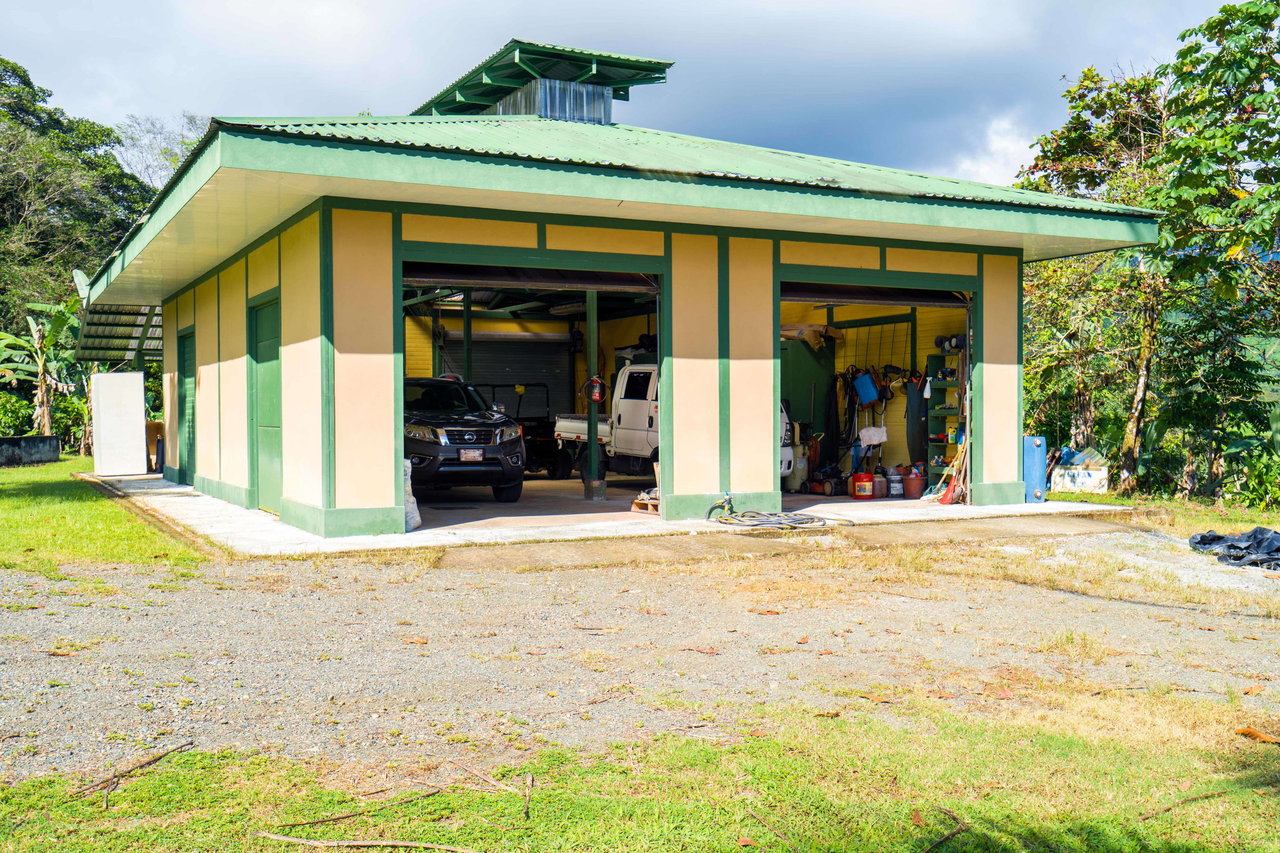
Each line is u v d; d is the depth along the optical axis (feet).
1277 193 39.04
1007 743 13.06
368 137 27.76
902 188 36.45
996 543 31.86
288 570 25.34
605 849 9.95
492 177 29.37
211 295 47.09
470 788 11.42
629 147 38.34
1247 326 48.24
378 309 31.45
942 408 44.57
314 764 12.13
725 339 36.86
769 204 33.42
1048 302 50.96
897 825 10.55
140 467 61.93
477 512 39.01
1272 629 20.29
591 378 44.50
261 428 39.40
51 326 80.79
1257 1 38.96
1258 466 44.55
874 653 17.83
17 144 117.80
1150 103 54.08
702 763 12.21
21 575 23.47
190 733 13.16
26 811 10.62
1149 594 23.72
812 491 49.32
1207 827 10.58
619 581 24.66
